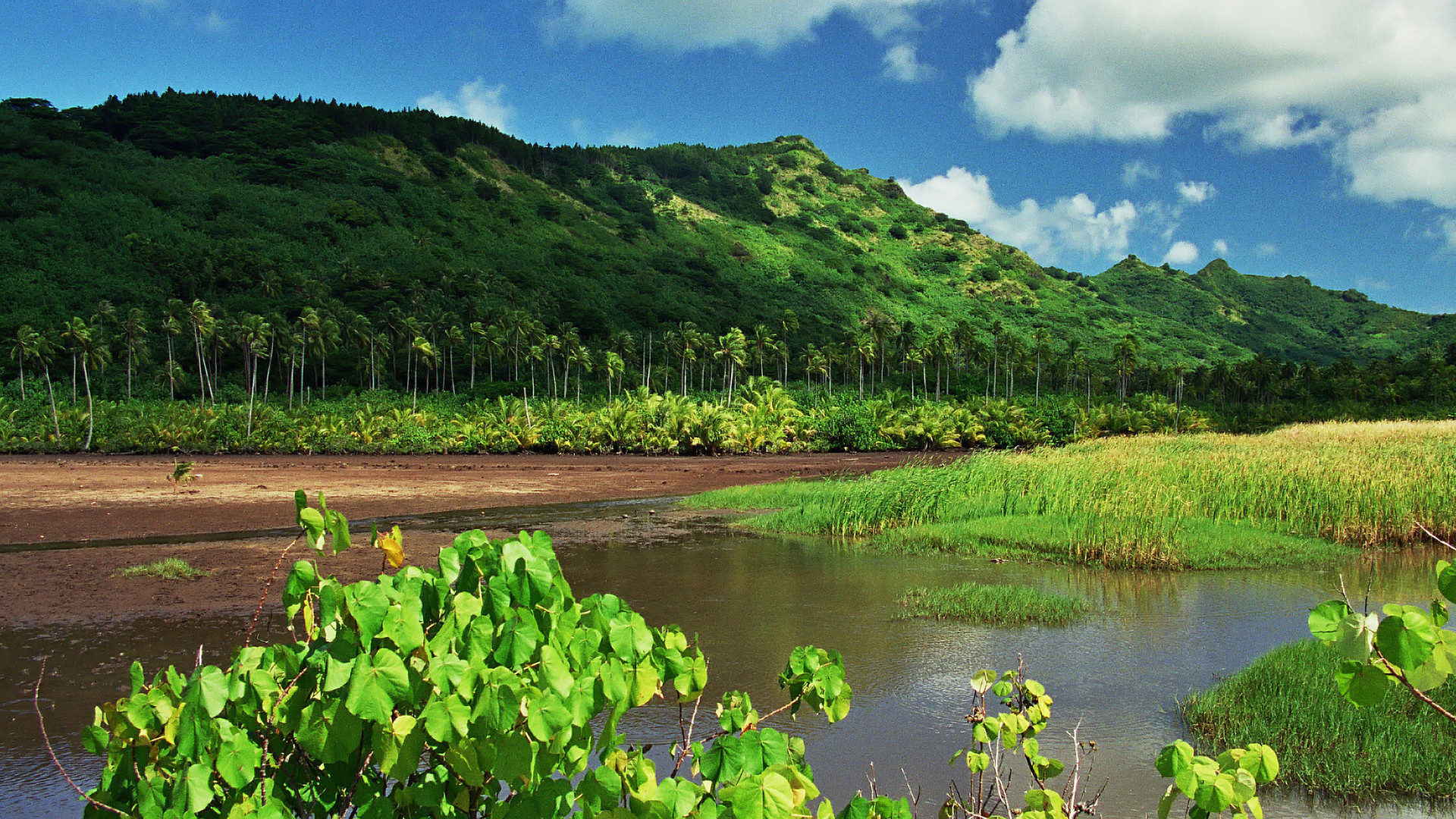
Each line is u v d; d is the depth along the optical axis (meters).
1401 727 5.91
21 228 86.31
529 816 1.87
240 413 49.16
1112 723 6.54
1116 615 9.98
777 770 2.20
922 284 175.12
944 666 8.04
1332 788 5.27
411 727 1.86
